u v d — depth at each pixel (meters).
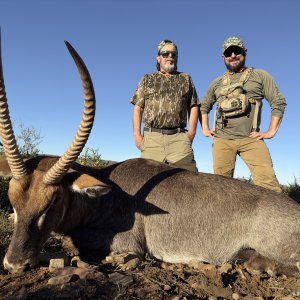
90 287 1.27
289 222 1.71
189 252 1.78
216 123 2.59
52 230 1.57
